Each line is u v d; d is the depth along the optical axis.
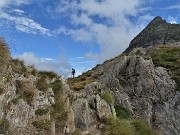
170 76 56.59
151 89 53.28
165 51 71.06
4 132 19.23
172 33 119.81
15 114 20.94
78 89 45.66
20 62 25.19
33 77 25.53
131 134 30.81
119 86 53.94
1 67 21.31
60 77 29.73
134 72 56.47
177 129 47.94
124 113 46.34
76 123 29.14
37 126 22.22
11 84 21.92
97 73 63.84
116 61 61.84
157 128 47.28
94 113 32.50
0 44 21.66
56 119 25.09
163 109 50.28
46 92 25.67
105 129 30.61
